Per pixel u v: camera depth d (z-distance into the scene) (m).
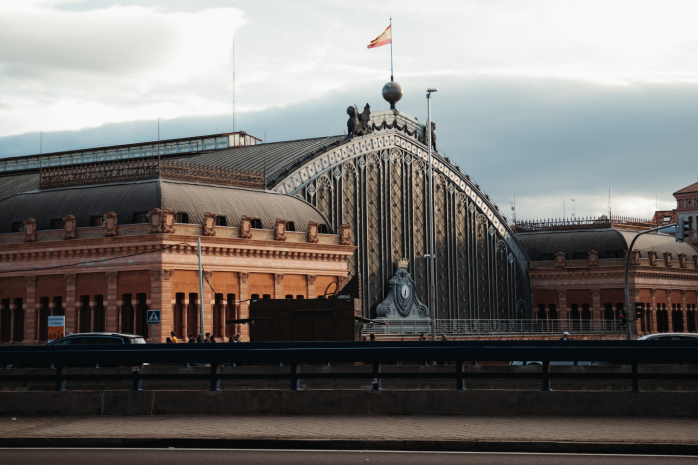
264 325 52.91
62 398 23.23
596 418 21.20
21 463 15.93
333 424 20.44
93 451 17.59
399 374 22.77
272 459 16.39
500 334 97.56
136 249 61.88
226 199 68.69
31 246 65.75
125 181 68.25
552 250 112.81
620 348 21.70
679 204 137.50
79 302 64.00
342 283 76.38
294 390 22.67
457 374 22.52
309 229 72.81
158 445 18.34
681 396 21.34
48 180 72.56
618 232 110.44
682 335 38.41
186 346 26.16
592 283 108.06
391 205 90.00
